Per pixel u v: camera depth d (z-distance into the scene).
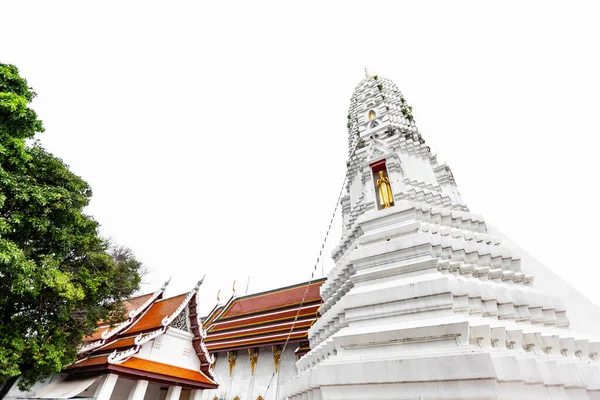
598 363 9.79
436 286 9.30
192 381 16.41
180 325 17.78
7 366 9.88
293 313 24.53
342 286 13.10
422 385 7.59
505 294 10.55
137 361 14.95
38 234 10.78
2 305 10.72
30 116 10.32
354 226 14.69
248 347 23.14
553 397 7.58
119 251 21.27
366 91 24.88
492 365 6.92
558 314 11.17
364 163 17.59
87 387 14.14
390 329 9.10
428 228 12.50
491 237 13.62
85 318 13.00
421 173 16.81
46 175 11.60
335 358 9.42
